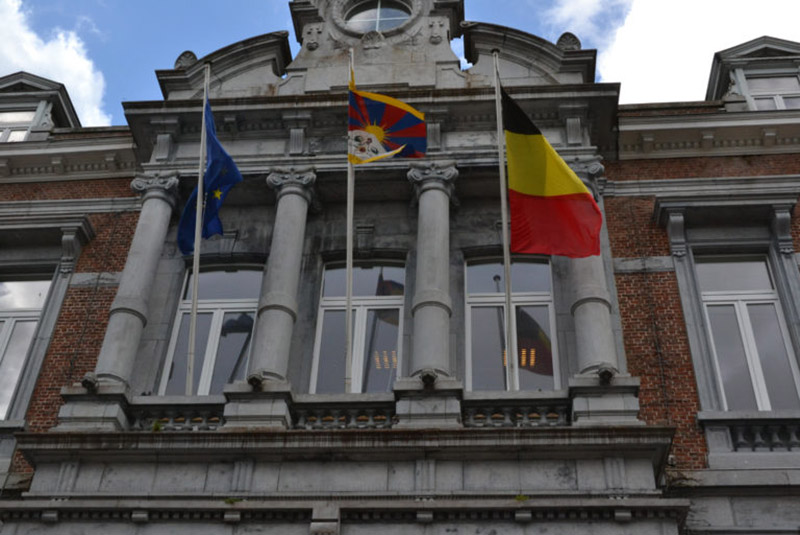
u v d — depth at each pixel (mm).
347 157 15367
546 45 17188
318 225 15492
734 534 11477
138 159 16734
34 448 11547
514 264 14992
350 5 18906
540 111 15805
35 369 14281
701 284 14812
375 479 11156
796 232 14930
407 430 11219
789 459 12102
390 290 14883
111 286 15406
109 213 16609
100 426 12023
